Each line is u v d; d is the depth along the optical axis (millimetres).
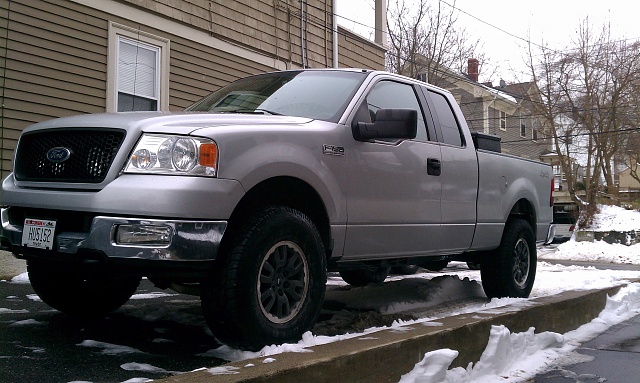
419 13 23609
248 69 12125
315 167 4008
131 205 3346
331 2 14750
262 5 12523
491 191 5887
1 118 7961
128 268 3432
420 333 3785
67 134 3787
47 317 4887
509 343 4461
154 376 3354
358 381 3254
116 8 9492
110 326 4645
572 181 28312
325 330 4816
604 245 19047
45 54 8508
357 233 4379
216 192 3445
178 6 10555
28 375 3258
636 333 5852
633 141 30844
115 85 9461
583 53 27828
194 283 4242
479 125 30469
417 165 4926
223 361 3744
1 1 7996
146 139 3514
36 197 3656
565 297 5852
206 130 3553
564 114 28391
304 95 4727
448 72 25609
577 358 4832
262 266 3654
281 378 2869
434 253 5242
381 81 5004
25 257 3848
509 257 6188
